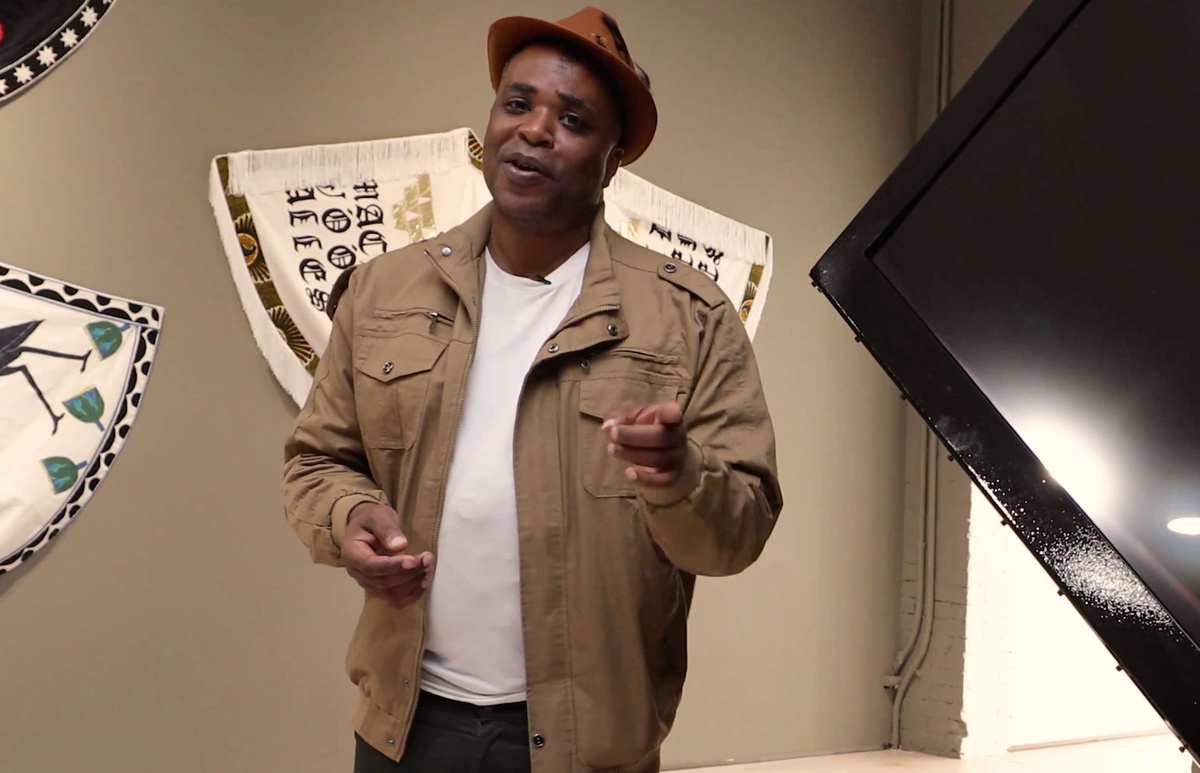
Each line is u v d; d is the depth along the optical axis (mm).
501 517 1368
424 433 1405
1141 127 890
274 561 3338
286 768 3326
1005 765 4266
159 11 3240
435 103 3629
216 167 3270
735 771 4043
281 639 3336
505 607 1362
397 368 1426
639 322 1416
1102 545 841
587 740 1324
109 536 3111
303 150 3387
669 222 4000
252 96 3355
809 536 4359
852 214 4527
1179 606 798
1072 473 872
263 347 3301
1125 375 860
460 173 3590
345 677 3428
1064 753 4512
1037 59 967
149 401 3180
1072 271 909
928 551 4496
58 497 3020
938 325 975
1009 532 4500
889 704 4527
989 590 4434
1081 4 946
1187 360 829
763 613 4234
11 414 2980
